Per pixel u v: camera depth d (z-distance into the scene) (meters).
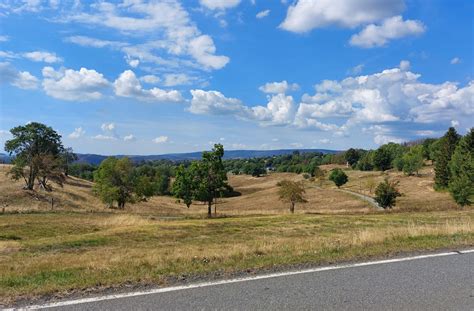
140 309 4.94
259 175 166.62
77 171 136.50
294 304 5.21
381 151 134.75
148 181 61.16
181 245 13.44
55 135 83.12
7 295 5.49
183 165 47.84
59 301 5.22
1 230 26.22
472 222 16.16
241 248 9.41
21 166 68.62
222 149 46.91
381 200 52.38
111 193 56.06
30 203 59.22
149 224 26.47
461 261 7.77
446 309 5.09
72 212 43.03
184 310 4.93
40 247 14.99
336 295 5.59
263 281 6.24
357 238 10.70
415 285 6.09
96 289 5.75
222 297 5.45
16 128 78.44
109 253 10.77
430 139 131.00
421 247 9.16
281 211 49.19
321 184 114.25
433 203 57.41
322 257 7.96
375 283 6.18
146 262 7.76
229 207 86.00
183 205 86.25
